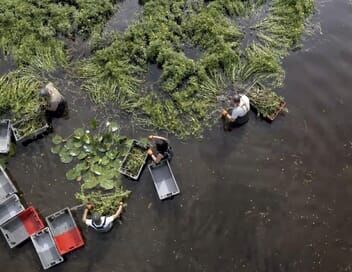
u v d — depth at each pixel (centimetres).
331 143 1399
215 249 1251
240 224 1280
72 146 1369
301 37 1580
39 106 1402
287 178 1345
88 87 1456
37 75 1479
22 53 1498
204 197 1315
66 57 1512
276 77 1491
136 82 1467
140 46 1498
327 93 1480
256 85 1466
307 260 1236
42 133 1396
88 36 1558
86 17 1559
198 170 1350
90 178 1323
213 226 1278
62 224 1259
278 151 1382
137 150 1359
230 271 1227
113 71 1455
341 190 1330
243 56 1524
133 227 1277
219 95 1443
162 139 1280
